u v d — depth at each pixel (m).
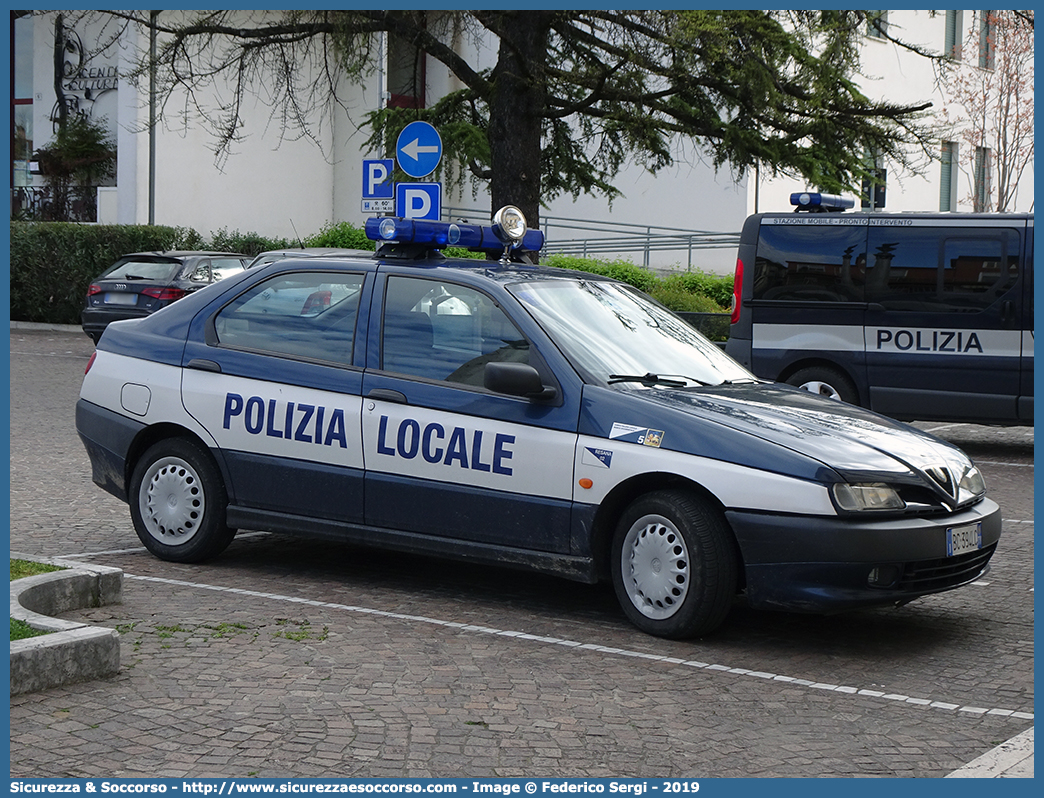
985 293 12.70
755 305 13.79
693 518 5.96
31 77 31.78
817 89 16.91
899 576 5.82
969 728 4.94
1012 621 6.69
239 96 19.00
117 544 8.04
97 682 5.15
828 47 17.08
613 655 5.82
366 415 6.82
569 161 18.98
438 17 16.67
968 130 30.30
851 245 13.33
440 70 32.09
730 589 5.98
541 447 6.32
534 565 6.40
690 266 28.53
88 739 4.51
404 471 6.71
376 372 6.88
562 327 6.62
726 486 5.87
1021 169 30.48
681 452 6.00
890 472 5.89
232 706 4.91
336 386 6.95
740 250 13.90
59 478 10.45
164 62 18.14
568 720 4.89
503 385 6.25
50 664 5.03
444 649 5.82
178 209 29.30
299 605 6.57
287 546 8.15
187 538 7.44
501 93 16.42
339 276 7.18
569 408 6.31
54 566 6.41
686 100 16.86
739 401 6.43
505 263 7.30
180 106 29.08
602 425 6.21
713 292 25.19
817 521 5.72
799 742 4.73
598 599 6.91
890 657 5.94
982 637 6.35
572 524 6.25
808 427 6.16
